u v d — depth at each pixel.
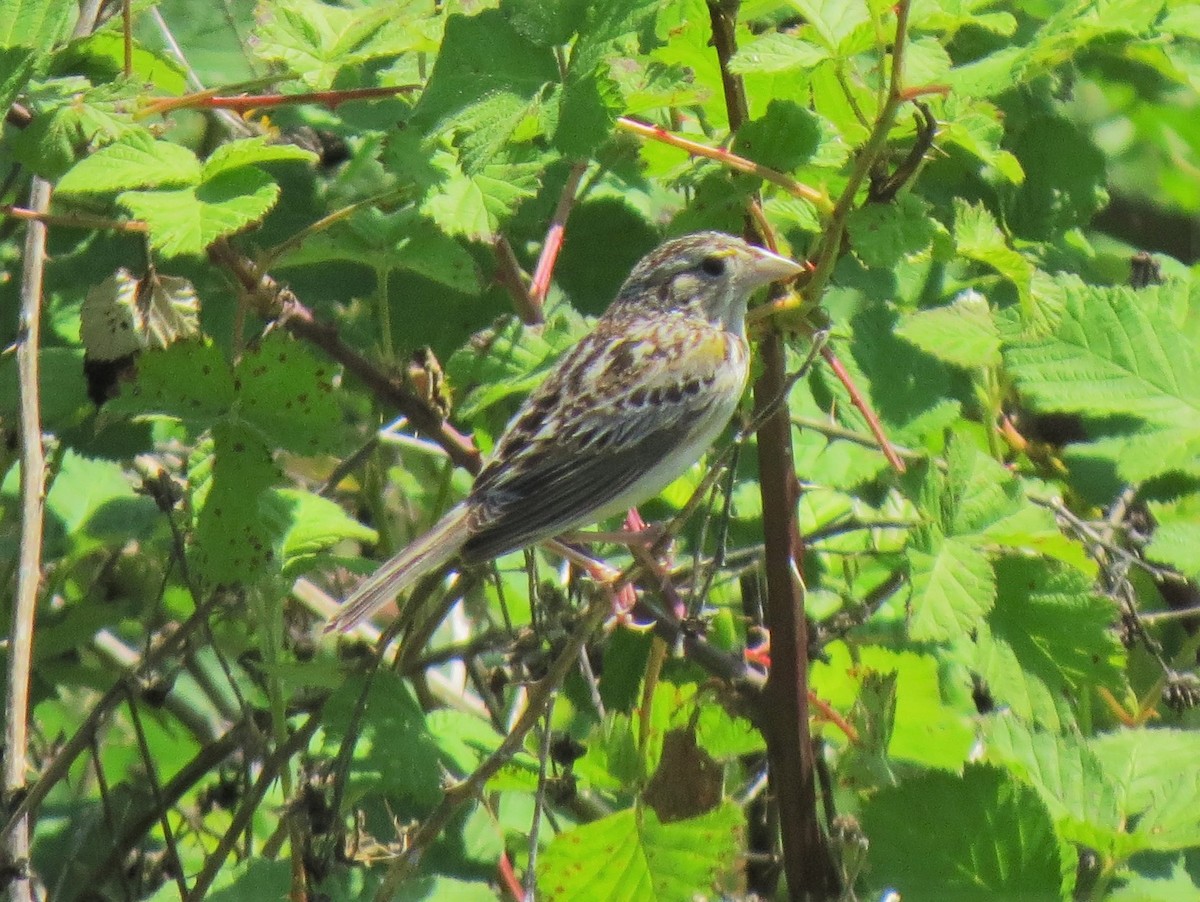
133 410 8.88
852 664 9.87
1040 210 11.25
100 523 11.30
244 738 10.12
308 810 8.25
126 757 13.10
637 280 10.01
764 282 9.59
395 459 12.46
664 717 9.23
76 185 7.98
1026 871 7.90
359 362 9.38
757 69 7.99
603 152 9.99
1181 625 11.20
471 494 9.12
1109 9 7.71
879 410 10.16
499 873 9.77
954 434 8.59
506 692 11.14
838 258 8.52
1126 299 9.27
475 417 10.88
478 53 7.67
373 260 9.45
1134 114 15.25
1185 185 16.05
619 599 8.44
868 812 8.09
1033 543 8.28
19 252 11.14
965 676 10.20
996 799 7.91
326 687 9.77
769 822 9.68
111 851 9.57
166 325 9.09
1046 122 11.28
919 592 8.05
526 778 9.10
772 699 8.70
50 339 10.99
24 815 8.27
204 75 10.98
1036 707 8.35
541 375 9.49
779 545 8.70
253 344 8.90
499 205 8.21
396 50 9.18
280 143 10.03
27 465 8.84
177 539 9.09
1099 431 11.00
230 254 9.06
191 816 11.09
